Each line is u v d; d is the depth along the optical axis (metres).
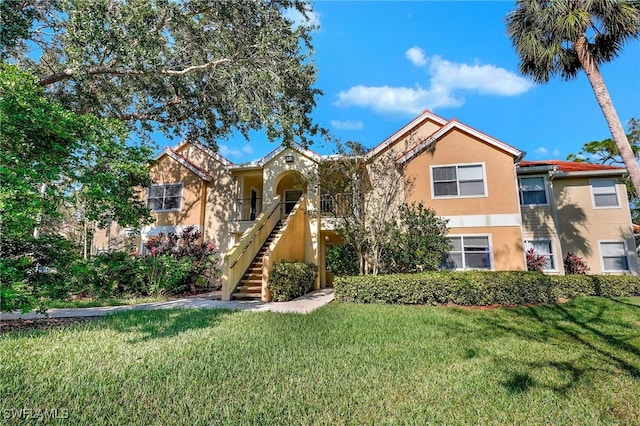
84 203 9.40
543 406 3.78
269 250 12.10
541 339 6.63
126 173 9.41
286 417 3.43
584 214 16.14
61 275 8.00
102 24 8.93
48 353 5.30
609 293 12.29
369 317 8.44
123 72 10.56
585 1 9.73
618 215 15.79
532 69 11.28
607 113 9.43
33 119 7.07
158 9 10.17
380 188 13.20
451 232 13.40
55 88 12.59
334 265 14.76
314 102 14.23
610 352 5.79
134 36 9.56
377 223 12.76
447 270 12.66
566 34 9.87
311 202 16.11
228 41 11.68
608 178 16.17
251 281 12.63
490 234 13.10
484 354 5.61
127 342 6.02
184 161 18.50
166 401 3.73
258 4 11.55
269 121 12.08
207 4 11.13
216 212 18.31
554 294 11.60
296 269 12.50
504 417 3.51
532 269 14.51
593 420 3.49
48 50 10.95
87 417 3.37
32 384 4.10
